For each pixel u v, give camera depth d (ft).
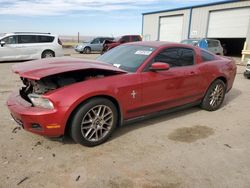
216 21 70.79
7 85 23.34
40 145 11.19
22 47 42.65
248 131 13.67
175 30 83.30
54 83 10.87
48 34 45.73
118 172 9.32
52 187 8.37
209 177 9.18
